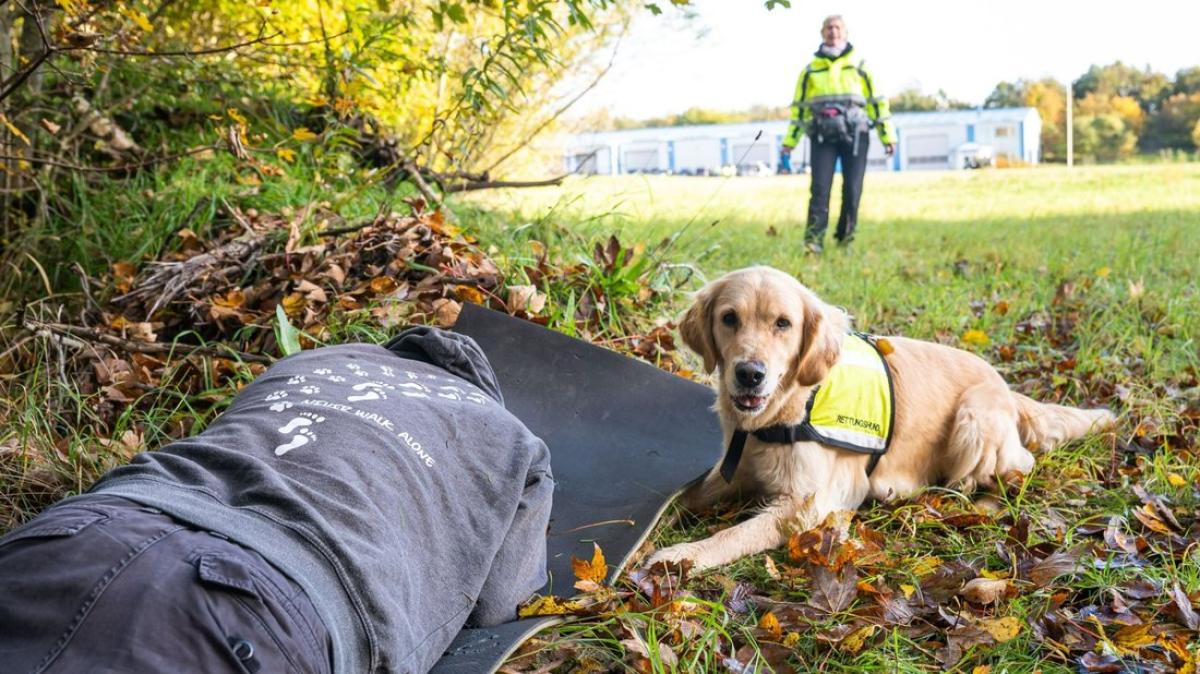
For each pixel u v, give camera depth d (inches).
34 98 222.1
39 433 149.6
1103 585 124.5
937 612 120.3
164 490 86.5
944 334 241.6
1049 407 176.9
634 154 1596.9
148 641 72.4
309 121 280.7
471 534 106.7
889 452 160.2
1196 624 116.3
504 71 207.9
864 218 549.0
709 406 168.1
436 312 182.4
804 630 117.8
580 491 146.6
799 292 151.8
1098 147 2480.3
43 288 209.0
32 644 71.8
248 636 76.5
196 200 225.0
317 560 86.1
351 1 234.8
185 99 274.7
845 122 372.2
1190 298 267.9
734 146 1584.6
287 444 97.9
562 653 112.3
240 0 248.8
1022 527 140.6
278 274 188.9
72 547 77.2
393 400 110.5
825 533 134.6
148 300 188.4
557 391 165.0
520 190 463.2
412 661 94.1
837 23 372.5
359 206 235.1
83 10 181.3
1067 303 270.7
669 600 120.8
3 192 215.0
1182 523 146.3
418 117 310.2
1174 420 184.9
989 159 1765.5
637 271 212.4
